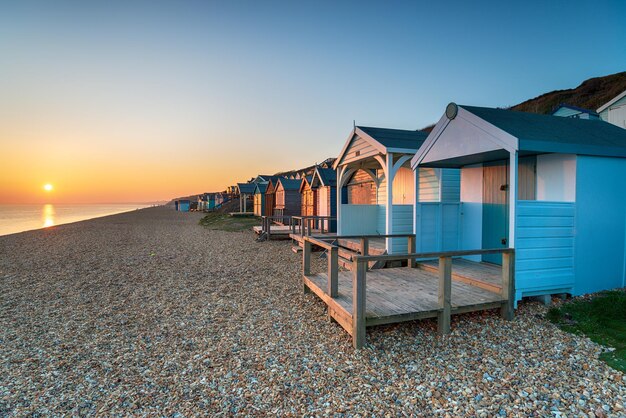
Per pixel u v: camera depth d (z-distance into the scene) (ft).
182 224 102.47
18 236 67.21
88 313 19.43
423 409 9.98
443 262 14.78
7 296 23.31
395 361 12.82
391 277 20.92
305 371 12.29
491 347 13.58
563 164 18.10
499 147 17.26
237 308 19.72
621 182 18.95
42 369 12.84
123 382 11.84
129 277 28.86
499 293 17.15
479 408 9.90
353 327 13.96
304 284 22.02
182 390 11.25
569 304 17.24
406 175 33.94
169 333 16.21
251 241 53.26
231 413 10.02
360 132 29.91
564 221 17.57
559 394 10.39
